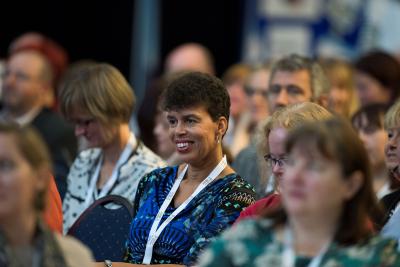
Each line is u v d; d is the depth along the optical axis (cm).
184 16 2084
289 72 1217
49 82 1600
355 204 747
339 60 1593
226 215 945
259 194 1065
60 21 2120
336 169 731
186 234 957
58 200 1019
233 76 1709
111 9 2108
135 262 984
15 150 727
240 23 2045
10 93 1577
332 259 734
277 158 916
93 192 1155
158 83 1350
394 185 1062
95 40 2125
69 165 1406
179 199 986
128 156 1148
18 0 2111
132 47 2109
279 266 738
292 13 1934
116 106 1130
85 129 1138
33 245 741
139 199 1018
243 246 751
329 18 1923
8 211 725
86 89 1127
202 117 959
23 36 1916
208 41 2086
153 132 1347
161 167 1099
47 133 1473
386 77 1548
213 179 974
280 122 919
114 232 1073
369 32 1919
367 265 730
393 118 1001
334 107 1431
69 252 755
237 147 1534
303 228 747
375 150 1183
